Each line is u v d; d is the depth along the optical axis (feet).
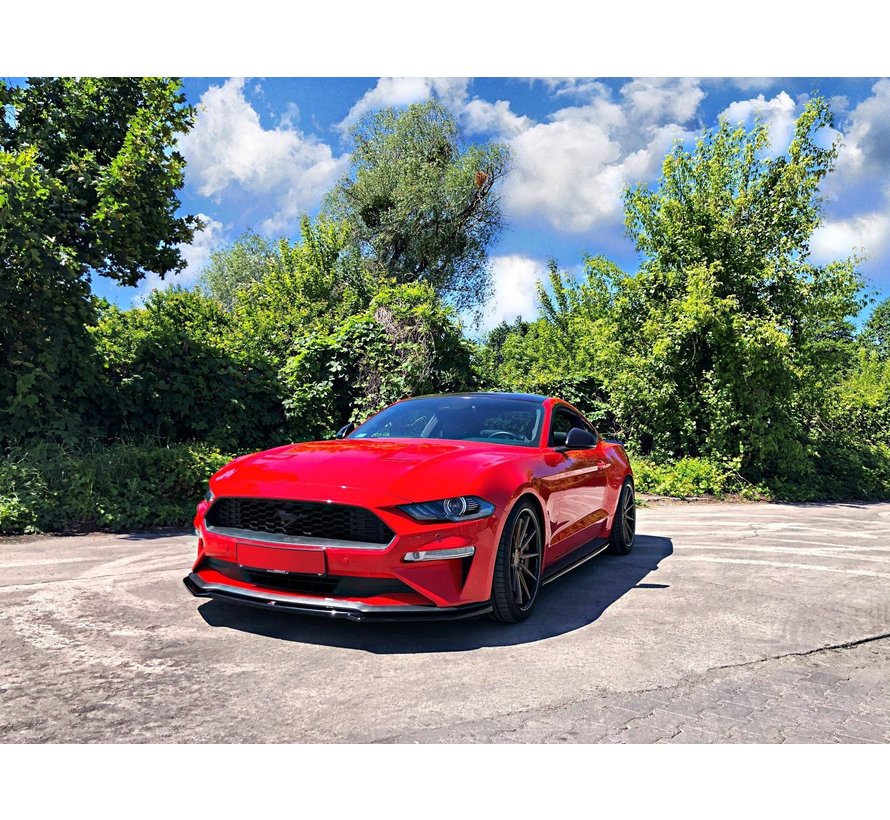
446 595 10.93
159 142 29.60
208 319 38.88
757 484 43.32
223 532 11.61
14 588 13.60
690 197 46.57
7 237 24.40
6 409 25.14
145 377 30.76
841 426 59.11
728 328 42.57
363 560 10.57
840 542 23.06
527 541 12.72
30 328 26.61
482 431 15.16
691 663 10.39
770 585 15.85
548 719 8.36
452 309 37.91
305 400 34.83
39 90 30.12
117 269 31.19
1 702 8.46
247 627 11.52
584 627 12.16
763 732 8.18
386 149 101.45
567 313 69.51
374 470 11.51
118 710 8.34
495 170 97.19
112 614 12.01
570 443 14.78
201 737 7.75
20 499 20.39
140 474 23.48
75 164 28.73
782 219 44.91
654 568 17.63
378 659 10.27
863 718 8.63
